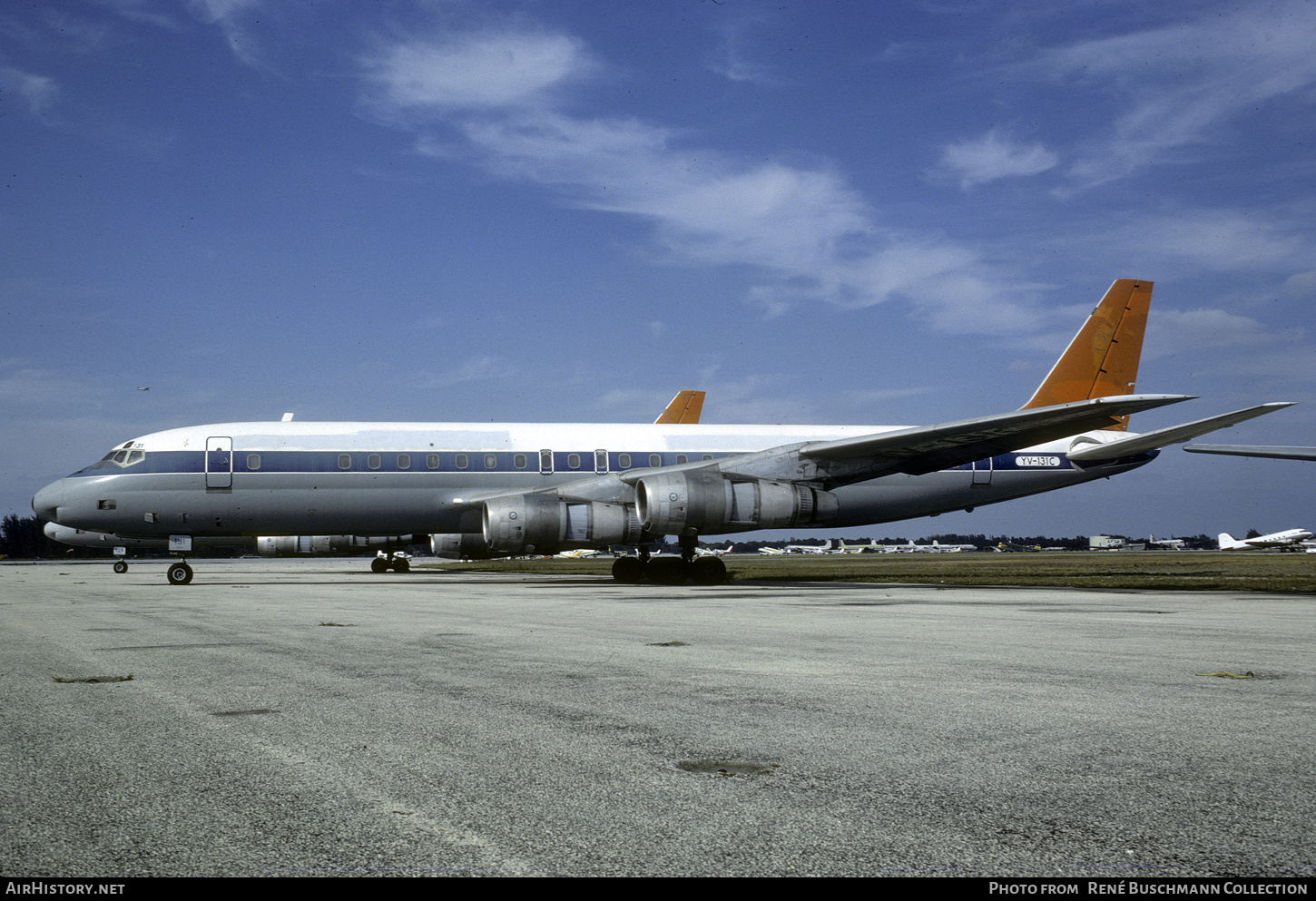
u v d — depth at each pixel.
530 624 11.38
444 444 25.25
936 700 5.78
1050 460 27.55
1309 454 18.20
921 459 24.02
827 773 4.01
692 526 21.86
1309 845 3.13
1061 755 4.32
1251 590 19.91
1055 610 13.71
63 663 7.66
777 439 27.66
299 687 6.36
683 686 6.33
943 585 22.84
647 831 3.27
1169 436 25.36
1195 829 3.28
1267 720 5.11
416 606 15.27
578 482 23.88
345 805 3.58
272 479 24.12
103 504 23.52
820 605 14.99
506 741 4.63
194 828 3.31
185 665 7.52
